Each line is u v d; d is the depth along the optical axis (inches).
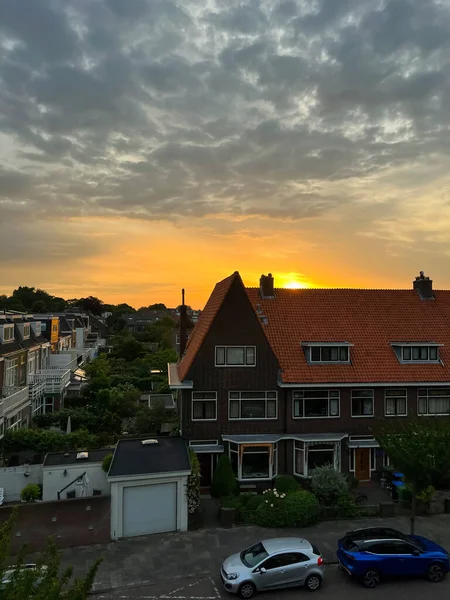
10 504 802.8
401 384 999.0
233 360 967.6
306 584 575.5
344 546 611.8
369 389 1002.7
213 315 974.4
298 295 1153.4
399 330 1110.4
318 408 984.9
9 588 319.9
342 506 797.9
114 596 561.3
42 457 1046.4
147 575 609.3
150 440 852.0
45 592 313.6
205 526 767.7
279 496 796.0
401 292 1209.4
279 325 1074.1
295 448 960.3
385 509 805.2
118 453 805.2
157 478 745.0
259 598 556.7
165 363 2316.7
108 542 713.0
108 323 5000.0
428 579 601.3
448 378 1022.4
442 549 623.5
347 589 580.1
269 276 1143.0
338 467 959.6
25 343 1552.7
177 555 665.0
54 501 713.0
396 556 593.9
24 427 1266.0
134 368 2309.3
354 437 983.6
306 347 1024.2
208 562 644.7
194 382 951.0
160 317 5059.1
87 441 1099.3
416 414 1015.0
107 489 847.1
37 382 1480.1
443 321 1153.4
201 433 949.2
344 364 1016.9
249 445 924.6
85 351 2522.1
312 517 764.6
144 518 741.9
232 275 1006.4
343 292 1182.9
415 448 720.3
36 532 694.5
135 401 1541.6
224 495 877.8
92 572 338.6
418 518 800.3
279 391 973.8
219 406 957.2
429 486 747.4
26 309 4877.0
